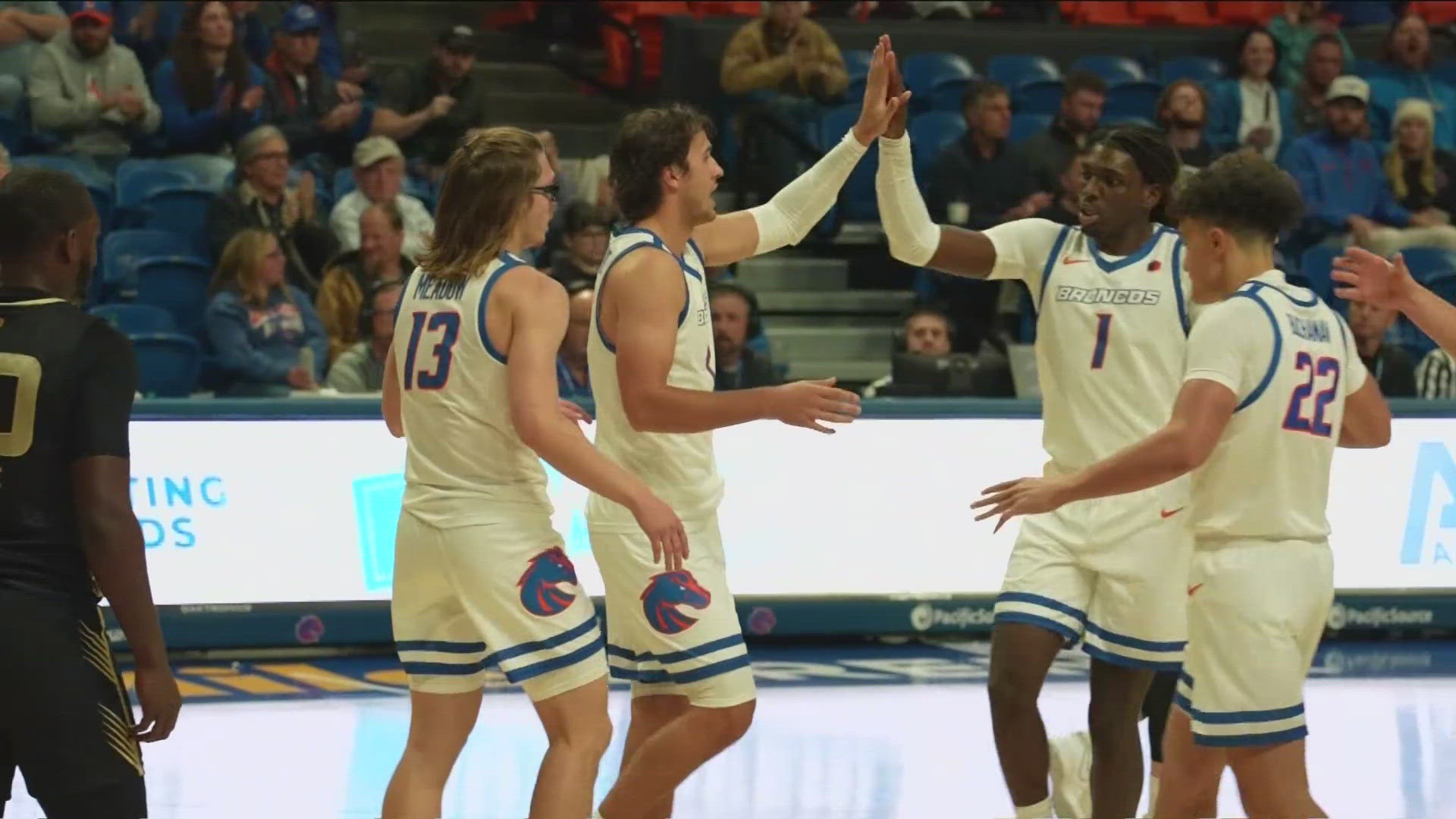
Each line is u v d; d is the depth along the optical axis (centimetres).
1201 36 1956
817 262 1720
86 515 524
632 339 629
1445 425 1269
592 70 2023
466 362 609
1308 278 1616
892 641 1270
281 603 1161
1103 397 709
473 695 642
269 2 1730
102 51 1523
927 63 1848
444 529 613
